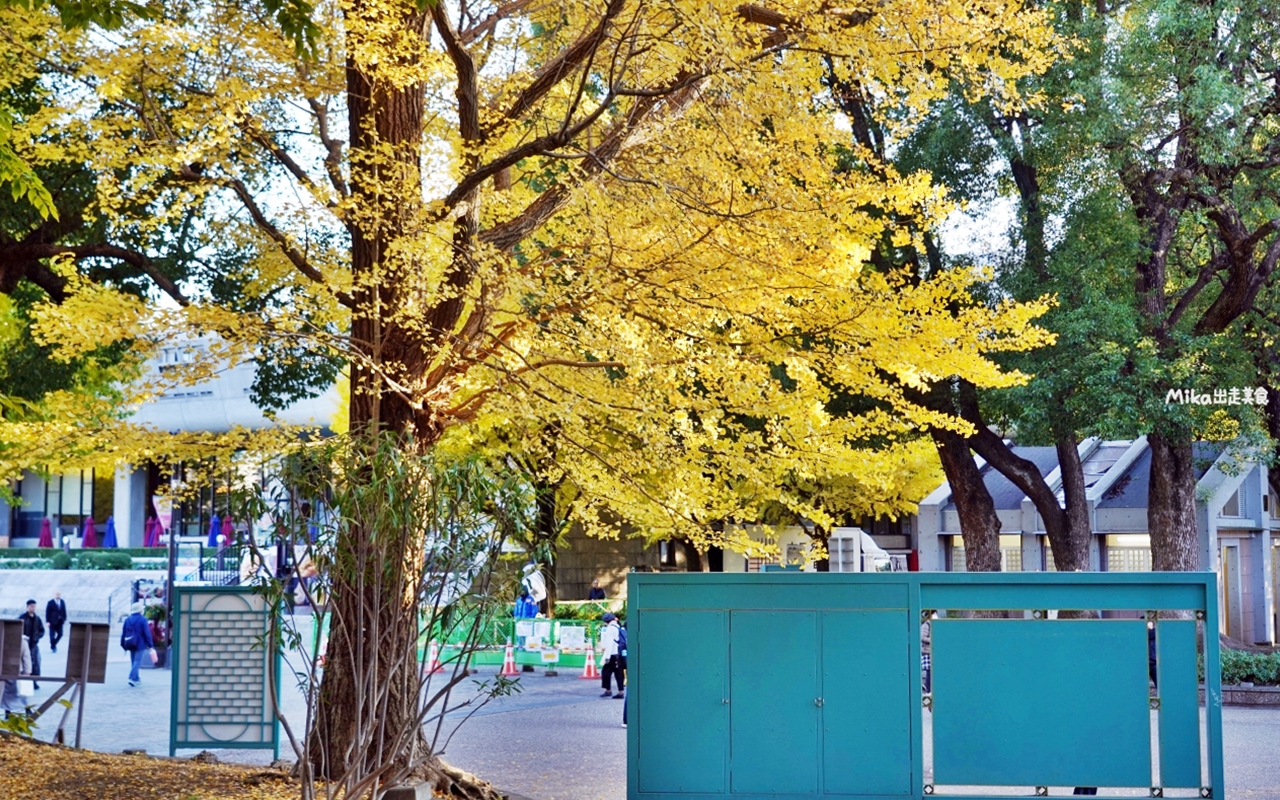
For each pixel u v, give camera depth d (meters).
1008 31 10.25
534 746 15.24
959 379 21.33
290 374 17.56
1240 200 22.41
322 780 9.95
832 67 11.98
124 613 37.19
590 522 11.91
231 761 13.05
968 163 19.53
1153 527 22.83
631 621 10.62
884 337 10.88
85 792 9.39
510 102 11.65
